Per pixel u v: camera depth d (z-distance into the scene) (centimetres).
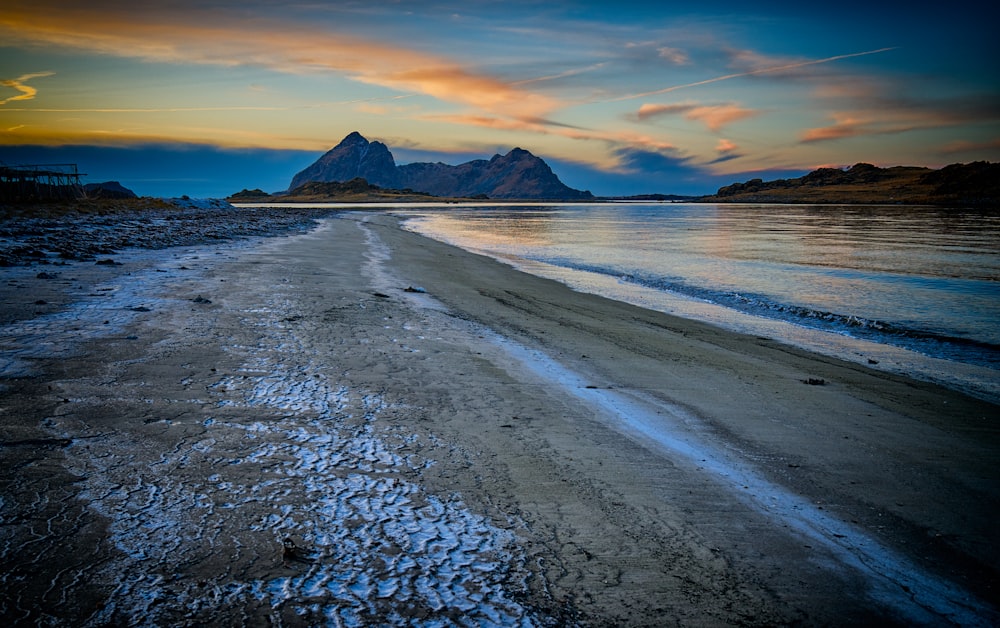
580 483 487
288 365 754
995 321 1491
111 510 385
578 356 956
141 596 306
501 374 808
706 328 1313
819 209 15700
